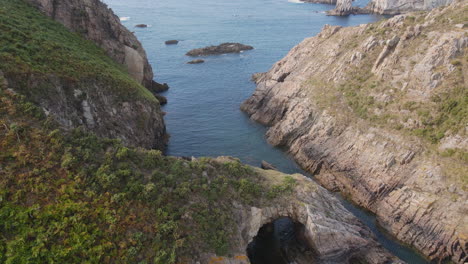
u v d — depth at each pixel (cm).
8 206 2608
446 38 5525
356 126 5741
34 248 2477
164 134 6869
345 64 7012
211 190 3706
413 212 4347
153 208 3177
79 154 3284
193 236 3178
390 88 5831
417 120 5106
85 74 4919
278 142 6662
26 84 3912
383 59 6312
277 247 4109
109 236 2812
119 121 5297
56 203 2800
